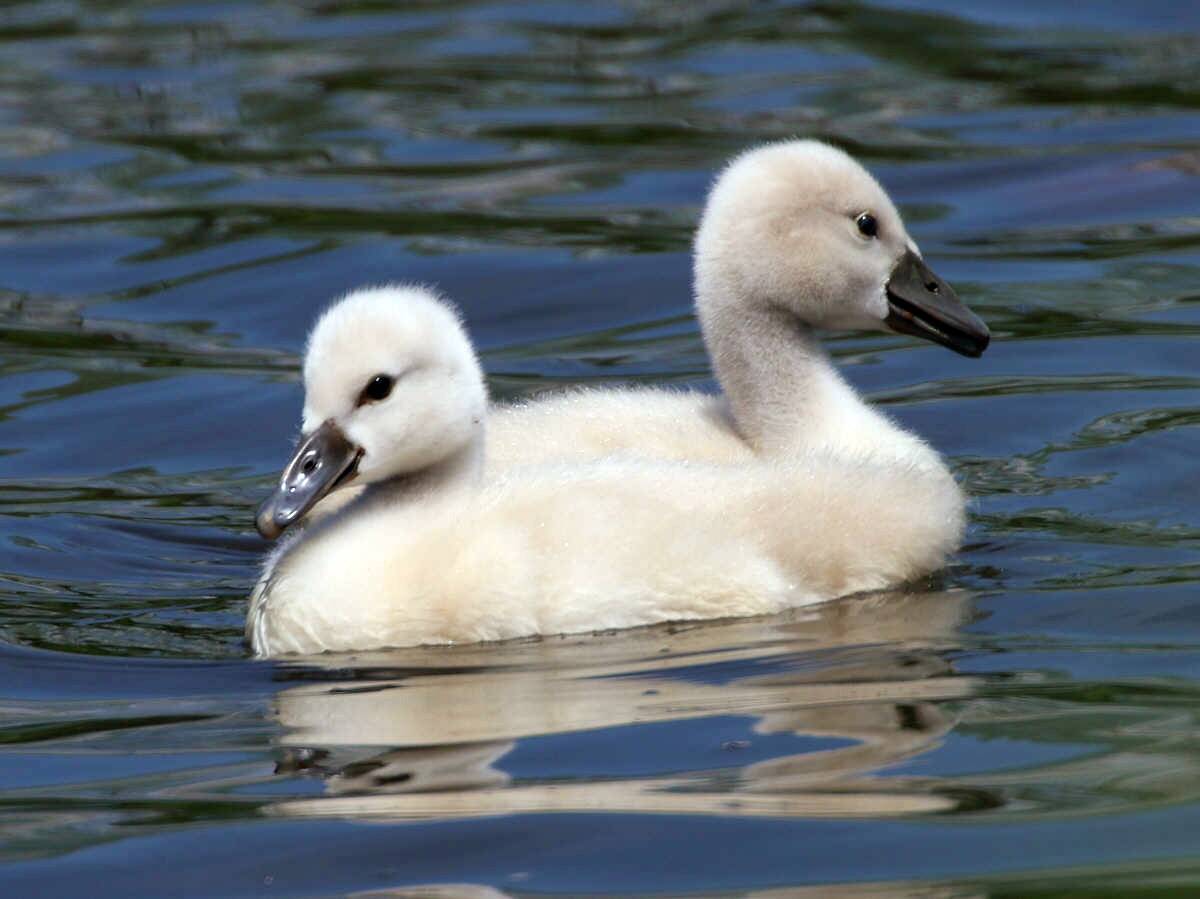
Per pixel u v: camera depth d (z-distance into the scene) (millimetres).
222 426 16078
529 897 8234
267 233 20188
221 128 23703
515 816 8984
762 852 8523
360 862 8633
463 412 12156
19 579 13266
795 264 13695
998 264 18812
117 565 13562
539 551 11734
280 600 11875
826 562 12102
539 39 27047
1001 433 15180
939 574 12516
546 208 20734
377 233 20062
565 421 13625
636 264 19141
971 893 8094
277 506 11672
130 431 16016
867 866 8367
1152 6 26750
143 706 10891
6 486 14977
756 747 9602
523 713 10305
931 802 8914
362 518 12203
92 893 8492
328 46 27047
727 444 13695
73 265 19641
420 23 28016
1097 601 11703
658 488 12078
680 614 11820
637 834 8742
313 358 12070
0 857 8852
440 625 11680
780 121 23172
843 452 13039
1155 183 20703
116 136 23516
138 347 17656
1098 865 8250
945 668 10656
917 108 23500
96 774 9812
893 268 13922
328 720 10453
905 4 27578
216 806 9305
